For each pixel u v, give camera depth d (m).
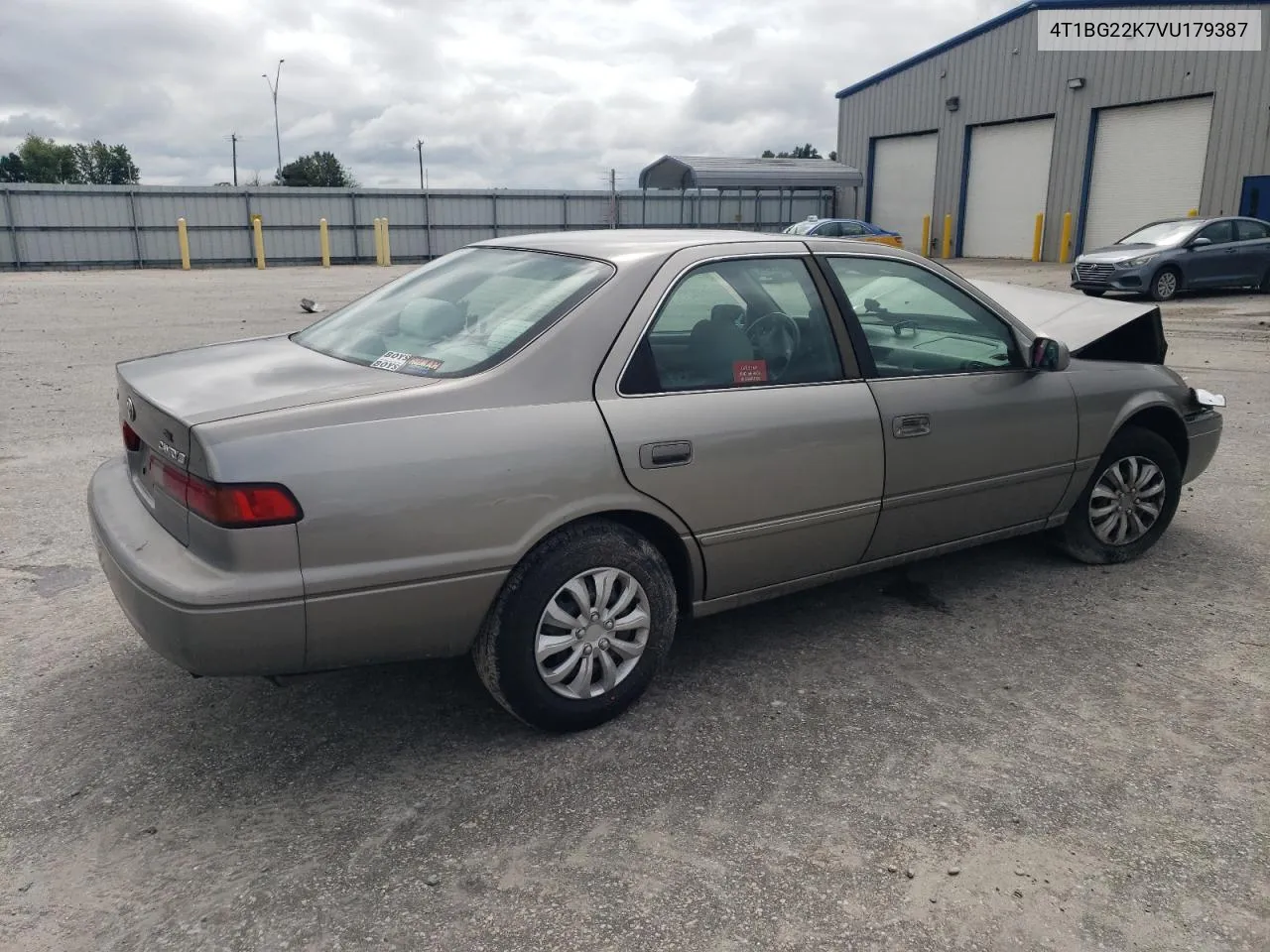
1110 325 4.65
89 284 25.20
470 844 2.69
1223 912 2.45
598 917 2.41
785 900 2.48
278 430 2.69
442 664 3.76
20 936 2.35
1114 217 27.86
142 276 29.23
